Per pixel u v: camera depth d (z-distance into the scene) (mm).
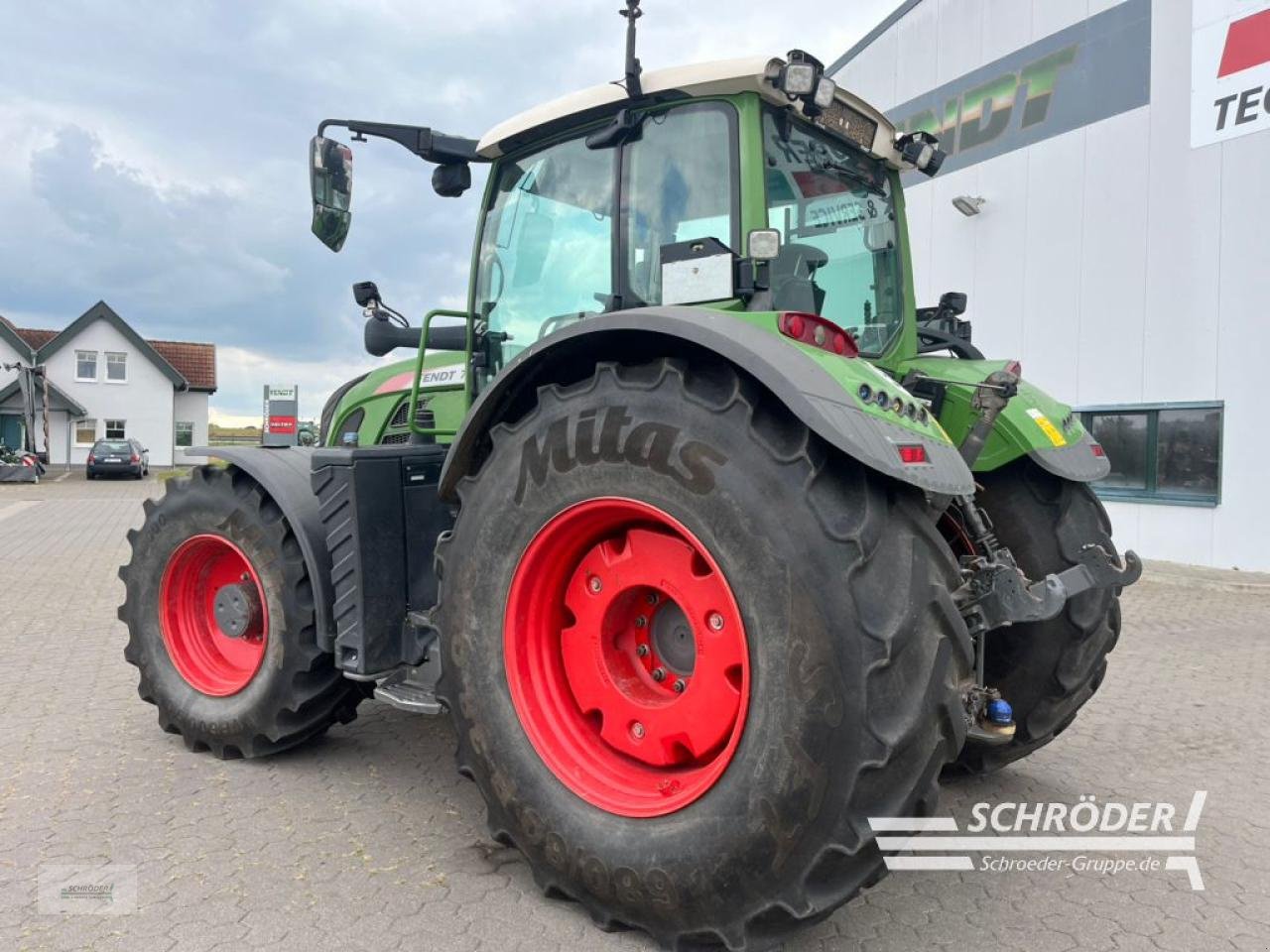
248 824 3098
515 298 3504
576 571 2656
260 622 3723
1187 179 9602
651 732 2449
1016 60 11297
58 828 3047
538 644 2664
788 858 2084
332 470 3281
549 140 3393
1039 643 3336
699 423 2289
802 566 2090
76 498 21609
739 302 2777
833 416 2111
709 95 2910
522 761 2564
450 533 2830
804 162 3176
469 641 2689
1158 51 9789
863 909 2633
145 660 3928
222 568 3941
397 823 3121
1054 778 3703
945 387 3330
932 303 12680
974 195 11945
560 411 2547
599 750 2584
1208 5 9289
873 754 2010
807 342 2416
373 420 4211
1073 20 10602
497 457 2684
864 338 3480
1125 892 2756
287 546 3553
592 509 2469
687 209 2977
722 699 2289
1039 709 3367
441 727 4223
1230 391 9336
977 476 3471
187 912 2506
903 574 2104
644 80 2971
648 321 2363
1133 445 10297
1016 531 3377
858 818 2037
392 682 3303
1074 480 3275
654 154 3051
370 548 3230
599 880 2369
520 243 3496
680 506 2281
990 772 3758
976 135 11883
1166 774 3752
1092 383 10648
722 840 2162
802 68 2674
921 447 2227
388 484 3303
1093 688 3465
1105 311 10461
